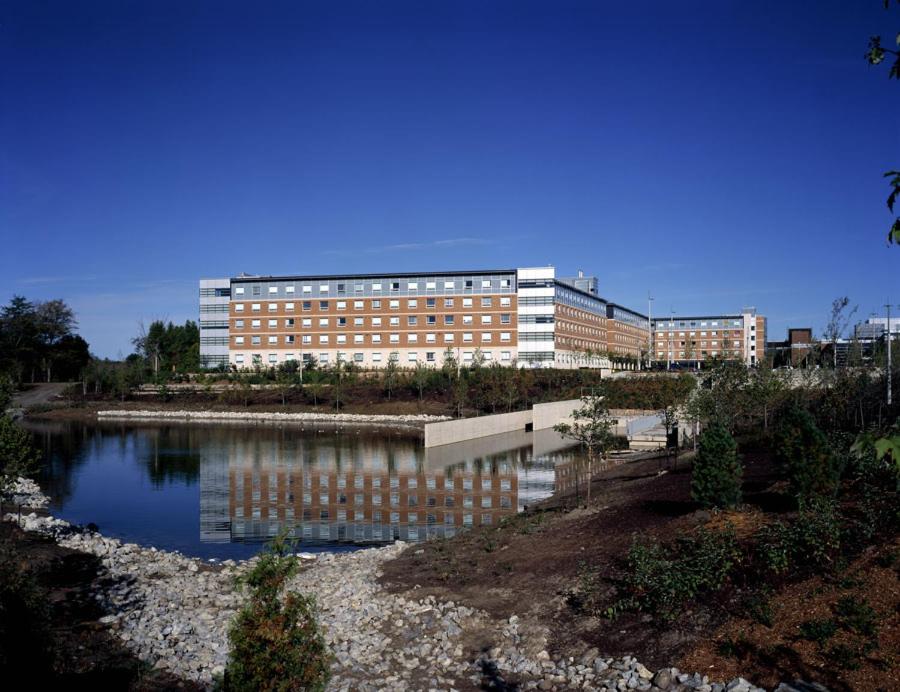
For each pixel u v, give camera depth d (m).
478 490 36.41
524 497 34.25
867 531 14.34
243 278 97.75
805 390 37.31
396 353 92.88
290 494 35.72
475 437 60.22
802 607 12.50
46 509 32.25
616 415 70.69
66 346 118.62
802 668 10.86
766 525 16.55
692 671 11.57
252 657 8.95
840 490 18.47
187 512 31.73
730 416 33.12
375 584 18.98
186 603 18.30
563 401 74.50
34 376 115.44
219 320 98.94
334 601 17.86
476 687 12.52
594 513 24.33
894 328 70.44
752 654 11.55
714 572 14.21
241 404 83.62
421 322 92.56
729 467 19.50
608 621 14.15
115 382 91.12
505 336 90.75
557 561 18.69
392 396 82.06
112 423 74.19
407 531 27.75
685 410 36.50
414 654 14.20
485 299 91.38
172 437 61.12
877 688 10.05
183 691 12.79
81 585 19.28
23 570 12.98
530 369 86.75
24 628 12.02
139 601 18.12
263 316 97.25
